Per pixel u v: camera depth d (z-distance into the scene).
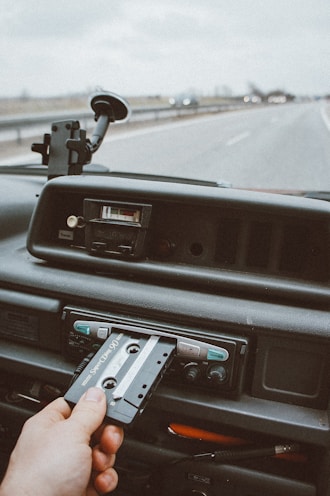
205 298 1.05
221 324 1.01
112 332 1.08
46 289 1.14
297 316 0.98
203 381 1.04
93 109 1.60
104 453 0.80
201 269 1.08
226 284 1.04
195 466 1.12
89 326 1.10
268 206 0.99
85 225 1.14
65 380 1.15
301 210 0.97
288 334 0.97
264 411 1.02
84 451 0.72
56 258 1.19
